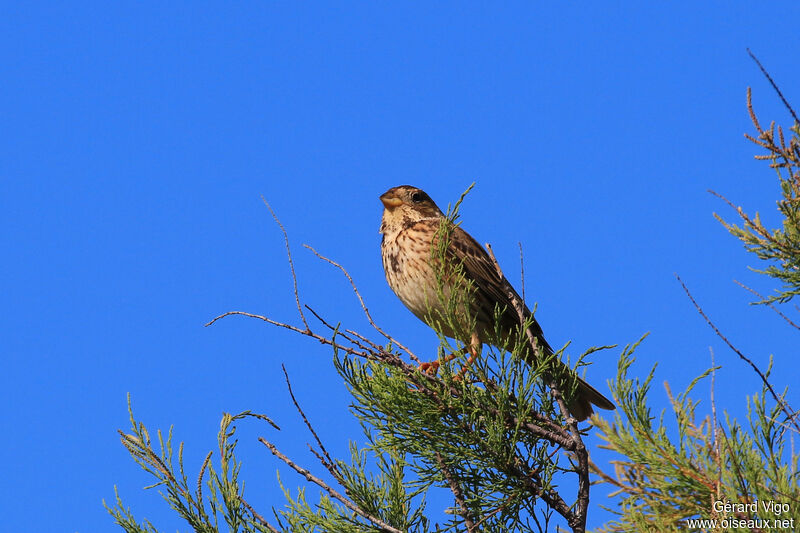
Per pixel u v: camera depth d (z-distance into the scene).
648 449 8.55
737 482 7.98
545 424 9.77
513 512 9.48
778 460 7.93
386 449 10.16
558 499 9.54
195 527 8.92
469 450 9.48
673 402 8.69
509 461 9.47
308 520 9.59
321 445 9.76
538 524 9.45
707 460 8.27
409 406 9.61
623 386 8.73
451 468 9.61
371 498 9.91
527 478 9.51
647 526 8.38
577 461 9.60
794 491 7.73
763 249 10.73
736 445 7.98
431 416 9.58
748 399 8.05
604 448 9.07
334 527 9.58
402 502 9.96
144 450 9.06
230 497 8.95
